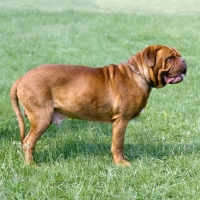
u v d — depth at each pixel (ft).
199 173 29.19
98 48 77.30
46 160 31.35
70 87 29.81
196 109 44.60
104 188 27.07
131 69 30.45
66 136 35.50
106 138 36.24
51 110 29.91
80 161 31.09
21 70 60.39
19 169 29.07
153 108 44.62
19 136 35.91
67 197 25.86
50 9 134.92
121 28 97.09
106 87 30.09
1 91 49.55
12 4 152.76
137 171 29.04
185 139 36.58
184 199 25.62
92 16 115.85
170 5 151.33
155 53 29.99
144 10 135.64
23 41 80.69
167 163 31.22
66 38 84.69
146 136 36.68
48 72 29.63
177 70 29.84
